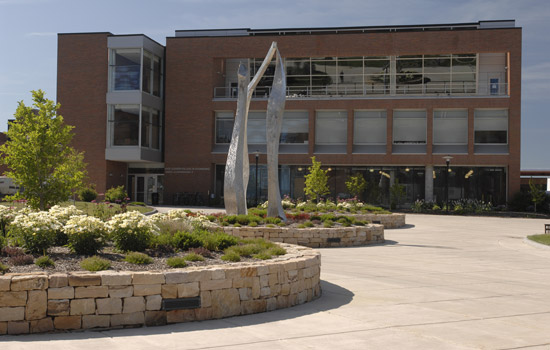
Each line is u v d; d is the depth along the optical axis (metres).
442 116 44.88
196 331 7.29
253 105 46.12
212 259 9.85
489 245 19.89
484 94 44.03
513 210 42.41
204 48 46.56
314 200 37.94
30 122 21.62
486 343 6.76
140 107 44.44
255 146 46.66
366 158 44.91
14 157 21.41
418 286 10.98
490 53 45.62
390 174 45.59
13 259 8.43
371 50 45.38
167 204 46.62
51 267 8.24
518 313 8.59
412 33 44.94
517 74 43.34
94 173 45.00
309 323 7.80
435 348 6.50
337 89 47.12
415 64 46.41
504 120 44.22
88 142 45.25
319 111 46.34
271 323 7.80
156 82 47.41
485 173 44.59
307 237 18.72
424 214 39.62
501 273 13.03
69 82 45.72
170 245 10.60
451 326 7.64
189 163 46.50
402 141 45.25
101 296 7.38
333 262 14.62
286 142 46.62
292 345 6.58
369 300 9.54
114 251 9.84
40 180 21.62
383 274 12.52
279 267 8.99
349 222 21.38
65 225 9.66
